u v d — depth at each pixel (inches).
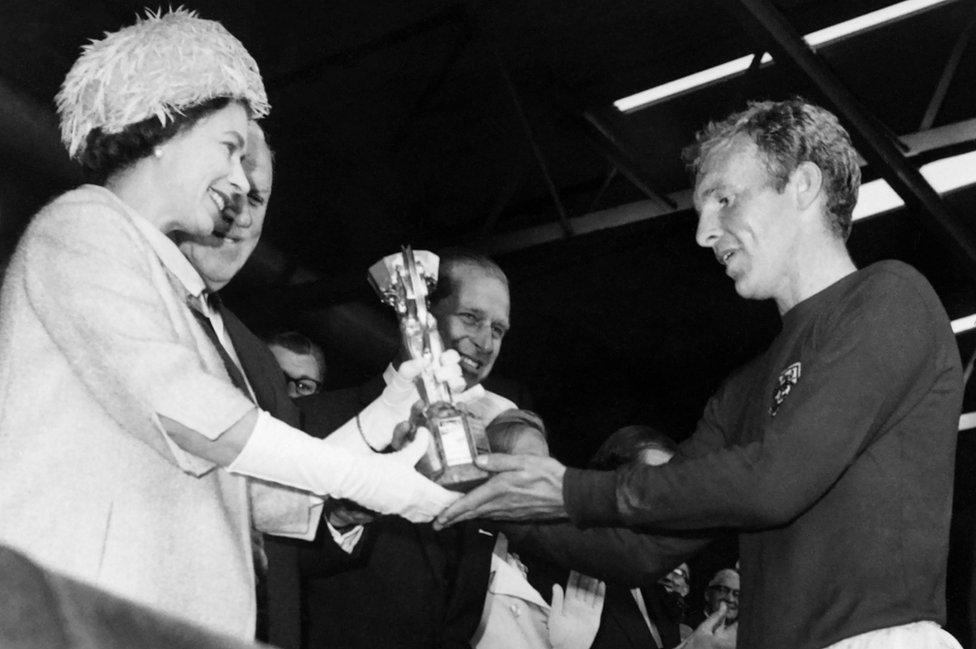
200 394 65.5
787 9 327.3
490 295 132.5
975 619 144.9
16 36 256.5
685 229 386.6
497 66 322.7
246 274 343.6
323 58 310.8
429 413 86.3
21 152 256.2
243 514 69.6
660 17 323.9
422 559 106.4
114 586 61.2
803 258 85.9
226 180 73.7
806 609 75.2
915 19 328.8
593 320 433.1
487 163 363.3
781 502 74.8
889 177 355.9
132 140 71.6
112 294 65.3
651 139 367.2
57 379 64.6
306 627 102.0
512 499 85.2
